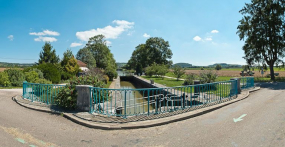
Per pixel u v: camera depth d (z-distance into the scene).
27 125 5.44
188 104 9.20
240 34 26.48
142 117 6.15
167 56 64.25
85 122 5.58
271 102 8.35
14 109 7.42
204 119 6.05
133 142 4.36
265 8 24.03
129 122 5.62
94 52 56.31
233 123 5.50
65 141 4.39
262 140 4.19
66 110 6.93
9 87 15.70
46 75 20.58
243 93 10.94
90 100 6.64
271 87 15.13
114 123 5.53
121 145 4.20
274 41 23.48
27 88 9.55
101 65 55.81
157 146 4.11
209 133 4.78
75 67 30.67
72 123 5.75
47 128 5.26
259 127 5.03
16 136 4.54
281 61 24.86
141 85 33.09
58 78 22.03
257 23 24.50
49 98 8.64
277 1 23.45
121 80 52.38
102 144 4.26
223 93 10.12
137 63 66.56
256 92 12.08
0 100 9.30
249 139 4.29
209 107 7.34
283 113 6.30
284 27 23.41
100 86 8.07
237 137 4.43
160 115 6.35
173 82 25.72
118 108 7.01
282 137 4.29
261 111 6.73
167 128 5.29
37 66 20.89
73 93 6.98
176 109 7.09
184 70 29.81
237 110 7.07
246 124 5.34
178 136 4.66
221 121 5.75
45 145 4.12
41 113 6.84
